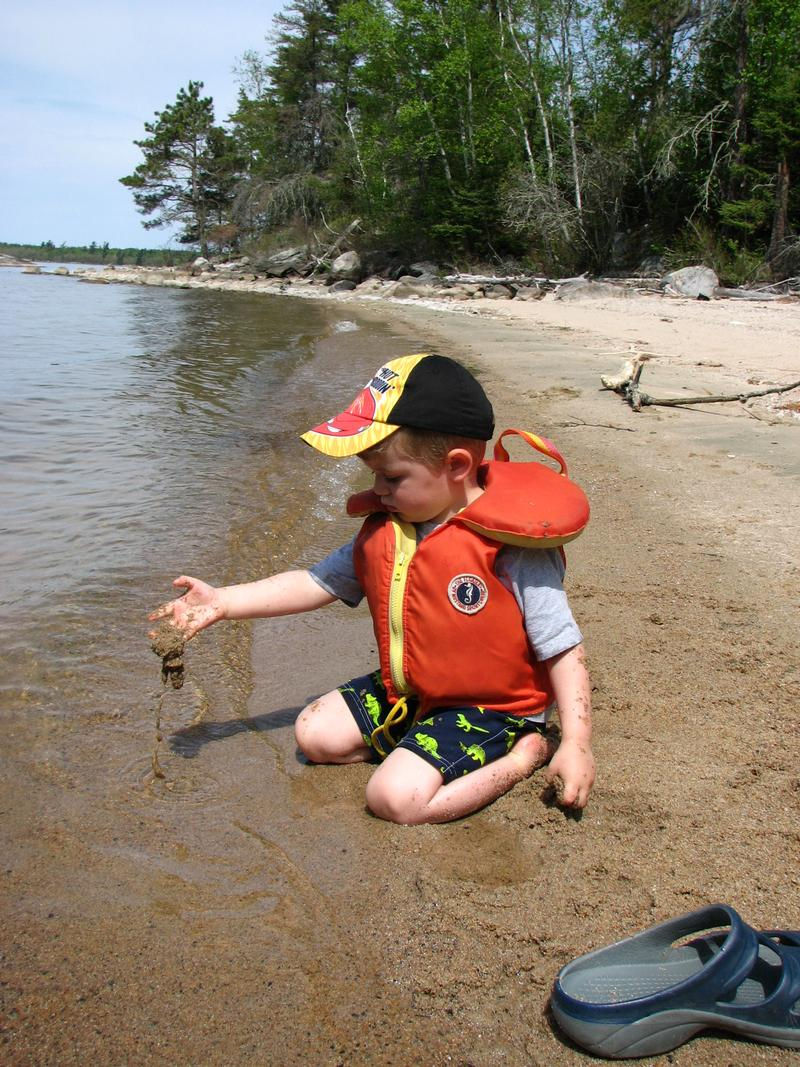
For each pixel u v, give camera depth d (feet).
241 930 6.17
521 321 54.75
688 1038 5.28
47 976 5.72
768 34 75.36
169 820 7.46
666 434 21.09
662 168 80.12
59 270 175.52
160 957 5.91
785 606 11.37
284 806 7.68
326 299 91.09
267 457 20.08
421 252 111.24
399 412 7.38
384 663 8.05
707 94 82.58
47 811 7.55
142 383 30.63
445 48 95.40
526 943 6.01
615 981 5.54
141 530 14.79
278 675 10.26
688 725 8.65
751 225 75.97
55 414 24.66
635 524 14.58
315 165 153.17
